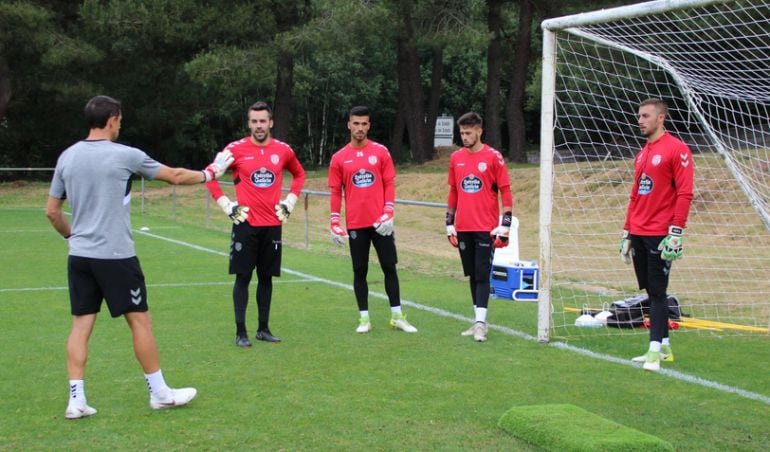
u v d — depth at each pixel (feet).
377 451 13.20
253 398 16.22
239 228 20.89
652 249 19.12
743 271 38.86
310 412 15.29
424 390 16.90
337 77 145.07
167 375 18.02
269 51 83.71
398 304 23.45
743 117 31.55
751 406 16.02
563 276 38.45
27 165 115.85
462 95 158.81
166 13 81.66
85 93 84.53
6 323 23.59
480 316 22.15
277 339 21.76
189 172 15.89
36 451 13.12
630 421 14.96
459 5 89.81
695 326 25.02
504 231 22.15
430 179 83.46
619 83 34.50
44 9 77.77
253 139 20.98
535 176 72.49
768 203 27.50
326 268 37.40
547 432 13.20
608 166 60.70
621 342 22.20
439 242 55.67
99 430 14.17
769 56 24.32
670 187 18.88
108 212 14.56
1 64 83.51
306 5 91.56
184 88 96.07
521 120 97.25
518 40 95.45
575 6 82.94
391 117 158.10
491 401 16.12
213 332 22.77
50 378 17.60
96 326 23.07
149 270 35.45
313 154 151.64
